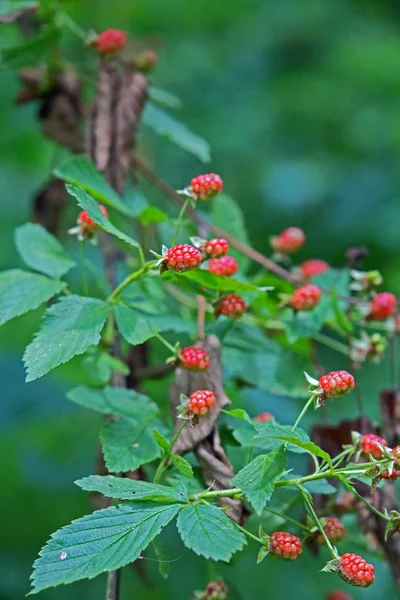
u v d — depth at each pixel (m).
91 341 0.90
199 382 0.93
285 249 1.09
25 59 1.09
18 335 1.51
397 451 0.87
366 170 2.34
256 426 0.87
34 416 1.51
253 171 2.36
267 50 2.65
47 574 0.83
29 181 1.71
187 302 1.06
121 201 1.01
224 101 2.50
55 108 1.11
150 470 0.99
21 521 1.49
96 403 0.94
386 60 2.48
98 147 1.04
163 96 1.13
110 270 1.05
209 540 0.85
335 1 2.78
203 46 2.55
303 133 2.45
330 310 1.03
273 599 1.56
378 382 1.63
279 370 1.02
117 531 0.85
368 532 0.97
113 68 1.06
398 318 1.03
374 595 1.37
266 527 0.95
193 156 2.31
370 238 2.17
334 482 0.96
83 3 1.33
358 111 2.44
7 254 1.59
